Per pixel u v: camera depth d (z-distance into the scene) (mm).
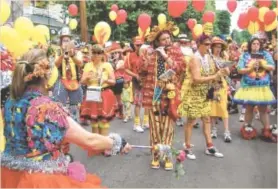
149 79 5684
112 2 21297
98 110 6512
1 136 3100
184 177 5516
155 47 5684
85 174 2693
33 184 2465
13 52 4086
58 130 2514
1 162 2564
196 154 6641
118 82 9297
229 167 5996
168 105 5594
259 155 6660
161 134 5680
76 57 6520
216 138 7754
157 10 21469
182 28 21016
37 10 15766
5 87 3023
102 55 6527
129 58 8164
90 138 2646
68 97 6547
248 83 7520
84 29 14141
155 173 5684
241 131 7824
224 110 7445
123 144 2908
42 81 2635
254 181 5387
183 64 5652
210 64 6227
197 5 9562
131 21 21656
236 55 11344
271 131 7582
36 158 2512
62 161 2617
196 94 6191
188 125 6375
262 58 7469
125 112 9500
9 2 4707
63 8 18281
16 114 2535
